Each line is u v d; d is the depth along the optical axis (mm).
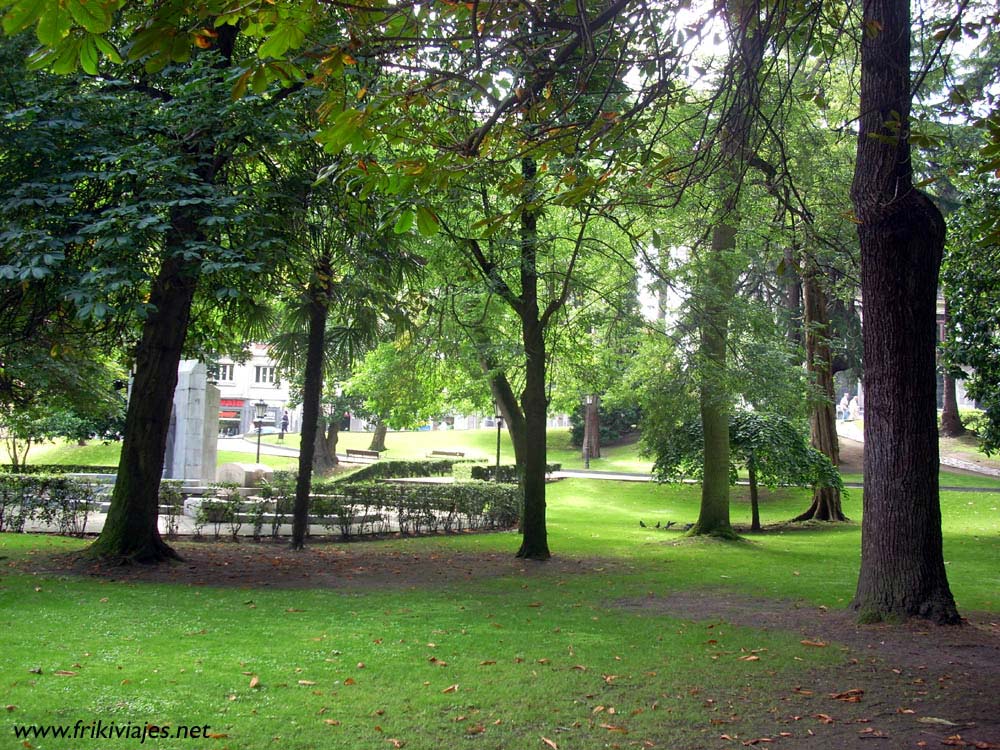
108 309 9211
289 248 10625
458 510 19141
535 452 13969
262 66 3939
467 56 5070
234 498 16203
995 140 4859
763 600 9703
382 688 5527
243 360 16391
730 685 5832
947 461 34031
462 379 19391
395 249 12695
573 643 7086
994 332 17250
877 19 7883
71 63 3021
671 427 19031
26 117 9180
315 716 4879
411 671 5988
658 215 12312
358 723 4793
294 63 4406
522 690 5586
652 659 6559
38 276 8547
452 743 4531
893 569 8156
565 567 12852
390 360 18234
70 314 11266
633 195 6352
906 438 8148
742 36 5676
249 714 4844
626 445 49688
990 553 15336
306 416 14328
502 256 13391
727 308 14719
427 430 63094
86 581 9781
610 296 14695
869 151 8078
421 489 18625
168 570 11109
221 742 4355
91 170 9984
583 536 18078
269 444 48969
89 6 2682
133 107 10023
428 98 5008
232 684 5430
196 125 10039
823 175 12945
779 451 20406
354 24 4320
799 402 16828
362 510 17781
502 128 5289
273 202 10914
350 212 10977
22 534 14586
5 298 11016
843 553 15453
